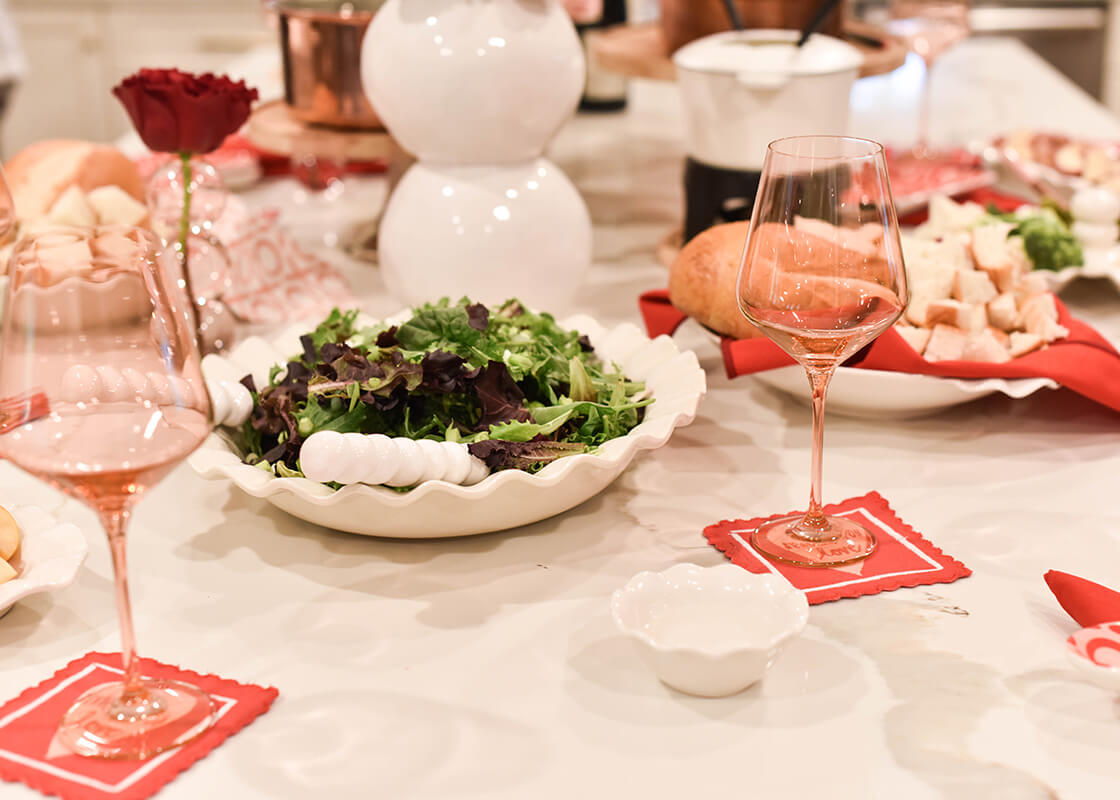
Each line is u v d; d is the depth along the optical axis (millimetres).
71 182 1400
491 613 750
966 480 933
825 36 1373
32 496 921
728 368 973
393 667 693
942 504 893
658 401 898
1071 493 907
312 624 739
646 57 1512
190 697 649
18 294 562
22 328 564
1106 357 994
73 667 687
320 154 1422
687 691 659
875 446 999
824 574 783
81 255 565
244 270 1346
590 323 1061
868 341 776
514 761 610
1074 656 620
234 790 590
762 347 968
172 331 583
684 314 1129
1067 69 3805
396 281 1229
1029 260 1271
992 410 1072
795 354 788
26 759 603
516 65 1106
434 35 1106
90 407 579
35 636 727
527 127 1153
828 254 734
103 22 3744
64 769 595
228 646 715
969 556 814
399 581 790
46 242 565
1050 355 988
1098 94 3797
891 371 973
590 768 604
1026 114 2342
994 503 893
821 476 914
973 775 595
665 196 1882
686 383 891
